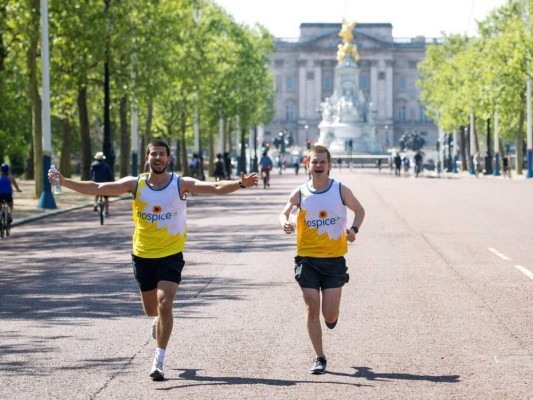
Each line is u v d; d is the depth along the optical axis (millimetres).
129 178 10539
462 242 24594
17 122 51938
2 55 46562
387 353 11023
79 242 26516
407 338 11906
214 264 20234
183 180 10492
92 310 14398
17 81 57312
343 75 140125
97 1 49375
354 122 138750
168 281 10297
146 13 54250
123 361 10742
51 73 50312
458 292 15789
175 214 10445
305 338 11953
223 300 15141
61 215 39250
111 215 38969
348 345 11492
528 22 77125
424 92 129000
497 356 10797
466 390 9242
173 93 73438
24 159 92938
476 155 94000
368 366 10359
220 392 9266
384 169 131000
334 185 10406
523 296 15305
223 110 87062
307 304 10258
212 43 82438
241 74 93312
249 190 64375
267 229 29953
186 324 13000
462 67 101875
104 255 22672
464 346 11383
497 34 91750
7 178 28812
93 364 10602
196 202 48281
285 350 11234
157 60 54156
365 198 48062
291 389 9367
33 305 15031
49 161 42281
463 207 40000
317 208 10336
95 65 50625
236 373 10086
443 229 28609
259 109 112438
